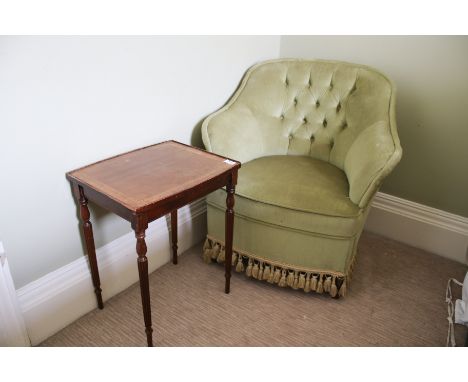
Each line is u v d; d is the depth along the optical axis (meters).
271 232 1.62
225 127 1.76
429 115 1.88
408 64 1.86
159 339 1.47
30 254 1.34
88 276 1.53
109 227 1.58
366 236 2.18
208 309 1.63
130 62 1.43
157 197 1.17
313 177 1.68
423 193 2.01
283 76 1.93
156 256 1.83
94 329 1.51
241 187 1.62
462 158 1.85
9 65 1.11
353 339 1.50
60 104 1.26
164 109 1.64
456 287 1.80
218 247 1.83
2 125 1.14
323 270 1.63
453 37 1.71
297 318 1.59
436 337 1.52
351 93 1.81
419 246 2.09
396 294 1.74
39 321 1.42
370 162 1.48
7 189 1.21
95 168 1.36
